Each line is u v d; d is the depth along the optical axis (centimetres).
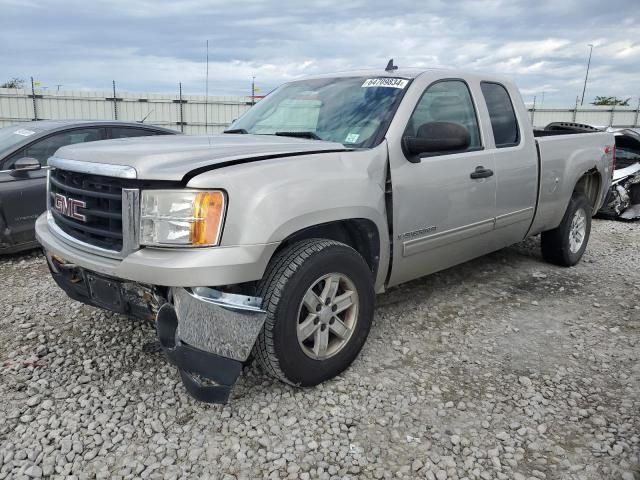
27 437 265
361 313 326
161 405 295
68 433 269
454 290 492
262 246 268
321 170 304
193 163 269
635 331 412
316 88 423
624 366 355
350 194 312
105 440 265
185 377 274
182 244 260
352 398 306
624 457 261
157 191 262
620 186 897
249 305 271
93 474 242
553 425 287
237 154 290
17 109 2234
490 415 295
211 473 244
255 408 294
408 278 388
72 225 303
